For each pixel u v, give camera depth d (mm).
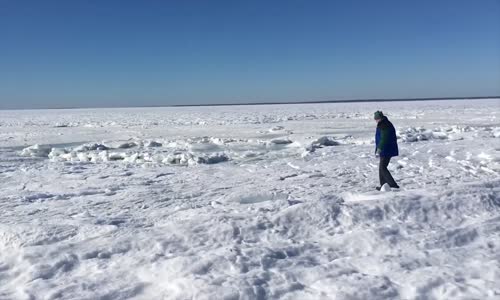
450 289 3383
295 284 3639
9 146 22609
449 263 3980
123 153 16500
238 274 3873
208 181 10156
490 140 16422
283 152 16359
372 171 10625
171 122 44469
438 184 8438
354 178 9641
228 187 9141
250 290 3492
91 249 4621
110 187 9445
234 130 30172
